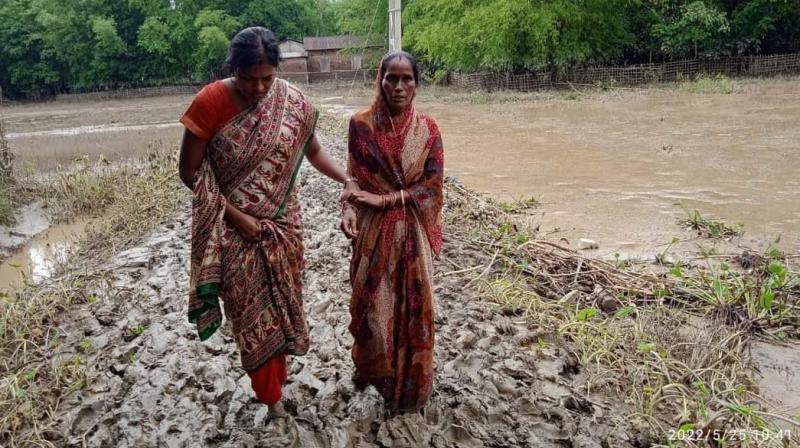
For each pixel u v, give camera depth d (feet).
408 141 8.80
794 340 13.76
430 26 91.45
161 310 14.96
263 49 7.61
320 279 15.96
